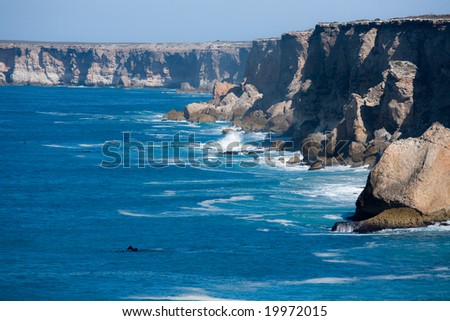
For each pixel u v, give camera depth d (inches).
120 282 3161.9
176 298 2938.0
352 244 3661.4
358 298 2930.6
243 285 3110.2
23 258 3575.3
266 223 4146.2
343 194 4872.0
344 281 3139.8
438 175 3848.4
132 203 4808.1
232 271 3314.5
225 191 5093.5
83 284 3144.7
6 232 4084.6
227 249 3661.4
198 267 3380.9
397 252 3503.9
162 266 3410.4
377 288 3041.3
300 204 4598.9
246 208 4534.9
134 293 3009.4
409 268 3284.9
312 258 3454.7
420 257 3432.6
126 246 3777.1
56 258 3570.4
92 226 4215.1
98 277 3243.1
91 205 4790.8
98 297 2974.9
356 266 3334.2
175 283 3142.2
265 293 2994.6
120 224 4244.6
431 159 3843.5
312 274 3238.2
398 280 3132.4
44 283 3157.0
